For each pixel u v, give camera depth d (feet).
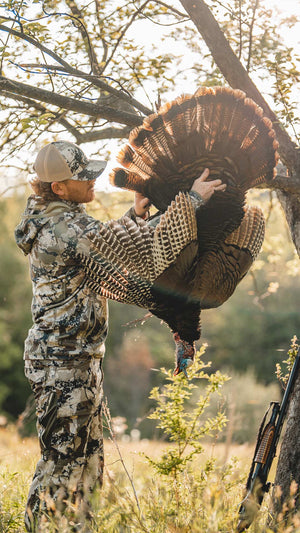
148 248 10.41
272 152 10.96
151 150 10.99
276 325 107.65
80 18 14.60
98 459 11.80
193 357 11.51
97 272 10.81
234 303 112.16
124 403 87.15
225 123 10.81
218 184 10.66
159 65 15.24
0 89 12.49
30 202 11.55
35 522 11.00
